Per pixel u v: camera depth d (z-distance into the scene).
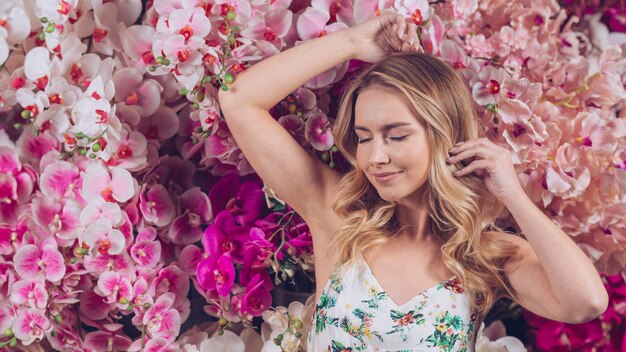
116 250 1.67
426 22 1.71
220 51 1.64
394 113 1.49
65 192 1.67
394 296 1.55
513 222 1.91
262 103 1.63
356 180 1.64
